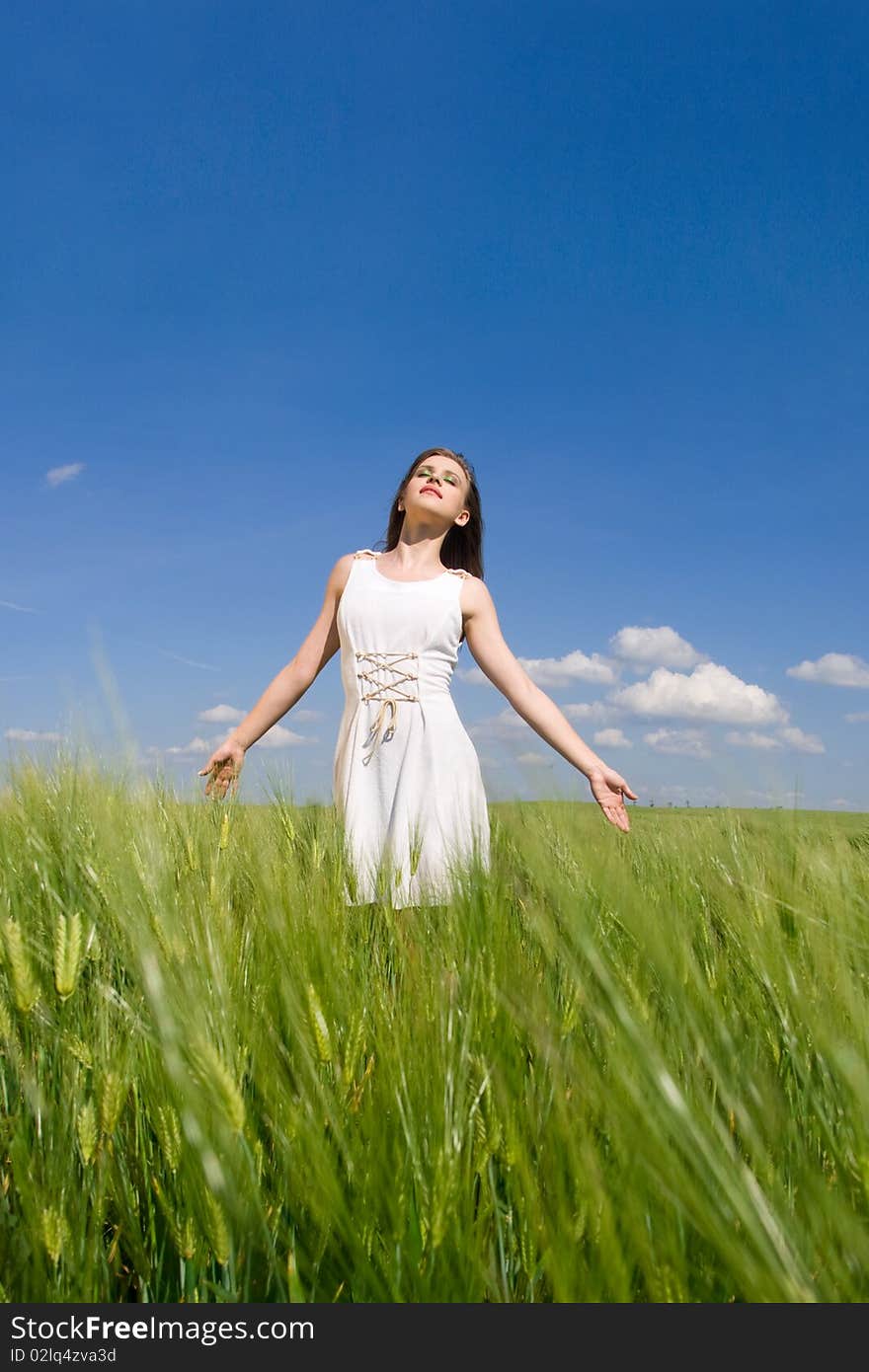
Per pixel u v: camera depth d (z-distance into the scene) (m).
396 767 2.63
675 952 1.33
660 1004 1.27
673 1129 0.92
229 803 2.37
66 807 1.93
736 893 1.66
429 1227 0.97
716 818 2.31
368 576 2.87
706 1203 0.87
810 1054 1.21
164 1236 1.13
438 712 2.68
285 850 2.21
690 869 1.99
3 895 1.64
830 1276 0.85
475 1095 1.13
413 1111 1.10
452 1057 1.14
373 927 1.93
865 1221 0.91
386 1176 1.06
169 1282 1.10
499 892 1.71
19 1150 1.06
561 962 1.34
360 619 2.78
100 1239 1.04
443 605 2.75
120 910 1.33
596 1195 0.90
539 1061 1.19
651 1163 0.89
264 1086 1.17
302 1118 1.08
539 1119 1.08
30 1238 1.01
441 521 2.93
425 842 2.47
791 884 1.56
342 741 2.82
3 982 1.34
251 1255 1.05
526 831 1.57
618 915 1.38
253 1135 1.08
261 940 1.50
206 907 1.44
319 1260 1.04
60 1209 1.01
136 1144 1.19
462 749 2.70
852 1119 0.96
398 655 2.71
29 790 2.24
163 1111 1.08
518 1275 1.04
